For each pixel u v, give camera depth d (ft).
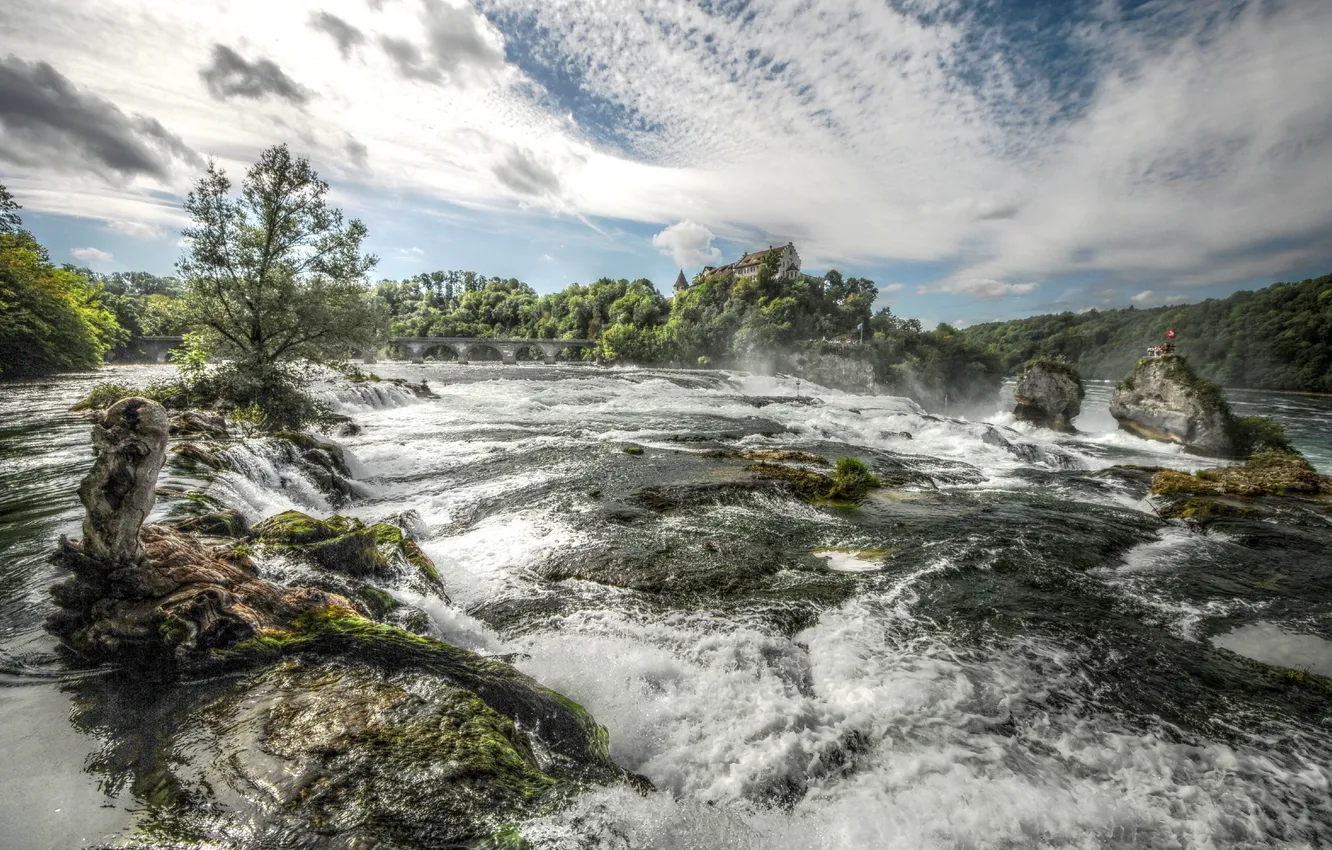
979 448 78.43
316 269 77.00
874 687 20.40
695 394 152.46
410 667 15.57
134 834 9.88
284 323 73.67
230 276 71.36
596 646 22.56
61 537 15.26
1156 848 14.20
